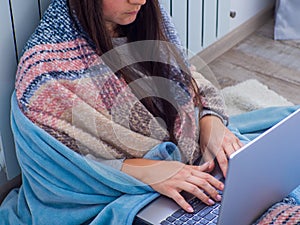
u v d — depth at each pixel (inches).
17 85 54.6
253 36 102.4
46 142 52.8
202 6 84.8
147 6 57.2
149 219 51.3
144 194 53.3
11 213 60.0
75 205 55.6
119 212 51.8
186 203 51.9
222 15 90.3
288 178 49.3
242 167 41.9
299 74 92.4
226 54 96.7
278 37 101.5
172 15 79.0
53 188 54.4
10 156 63.7
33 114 53.1
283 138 44.4
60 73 53.5
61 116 53.4
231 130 63.6
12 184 66.7
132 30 58.4
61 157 52.7
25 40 59.7
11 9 57.1
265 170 44.9
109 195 54.2
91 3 53.8
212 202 52.4
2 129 61.4
